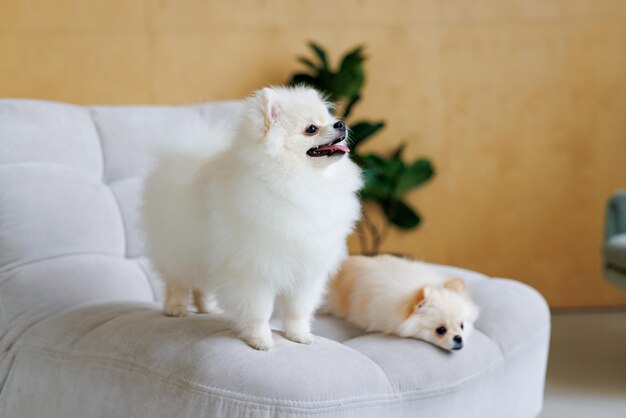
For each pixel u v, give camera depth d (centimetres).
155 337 182
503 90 447
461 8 441
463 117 448
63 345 195
